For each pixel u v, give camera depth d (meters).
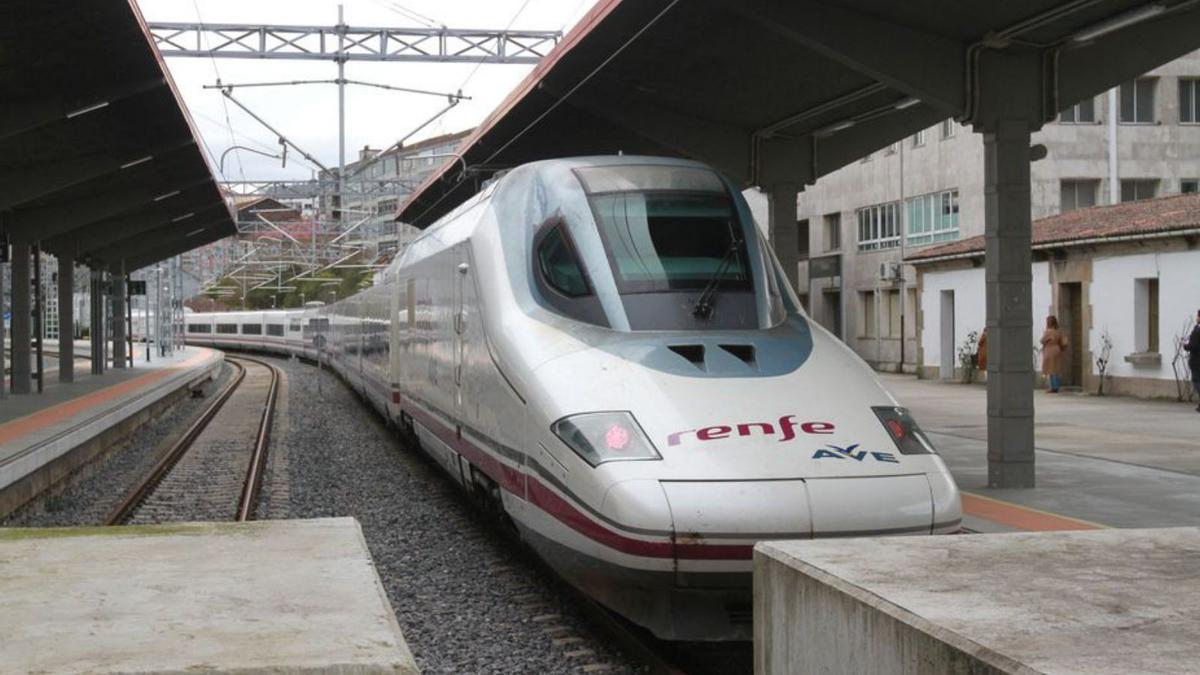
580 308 7.29
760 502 5.67
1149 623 3.57
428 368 11.48
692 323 7.08
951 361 29.19
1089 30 10.23
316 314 44.78
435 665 6.23
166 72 14.48
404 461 15.73
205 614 4.36
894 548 4.77
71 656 3.77
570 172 8.24
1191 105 29.91
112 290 35.88
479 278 8.41
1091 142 29.39
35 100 14.57
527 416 6.88
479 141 19.77
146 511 12.12
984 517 9.36
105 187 22.66
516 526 7.54
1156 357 21.77
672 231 7.70
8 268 30.45
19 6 11.03
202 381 34.56
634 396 6.35
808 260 38.06
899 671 3.64
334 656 3.76
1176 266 21.19
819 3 10.46
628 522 5.69
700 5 11.05
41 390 23.64
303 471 14.85
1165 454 13.63
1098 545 4.86
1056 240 24.08
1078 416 18.73
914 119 15.55
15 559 5.46
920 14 10.28
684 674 5.80
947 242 30.58
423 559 9.12
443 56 23.22
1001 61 10.86
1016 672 3.10
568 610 7.45
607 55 13.43
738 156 15.62
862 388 6.71
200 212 30.73
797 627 4.39
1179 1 9.41
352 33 22.77
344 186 27.86
